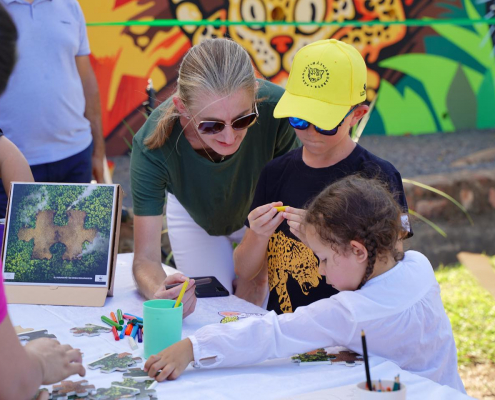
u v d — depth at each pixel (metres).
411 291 1.82
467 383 3.99
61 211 2.45
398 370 1.74
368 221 1.76
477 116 9.20
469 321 4.89
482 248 6.43
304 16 7.90
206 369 1.77
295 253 2.46
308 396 1.57
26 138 3.62
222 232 3.11
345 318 1.77
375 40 8.41
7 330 1.37
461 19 8.78
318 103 2.25
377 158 2.39
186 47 7.22
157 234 2.62
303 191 2.46
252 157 2.80
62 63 3.69
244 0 7.53
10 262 2.41
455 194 6.68
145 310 1.84
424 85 8.81
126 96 6.99
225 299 2.44
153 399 1.57
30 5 3.56
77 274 2.38
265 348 1.78
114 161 6.89
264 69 7.79
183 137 2.60
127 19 6.94
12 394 1.39
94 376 1.71
